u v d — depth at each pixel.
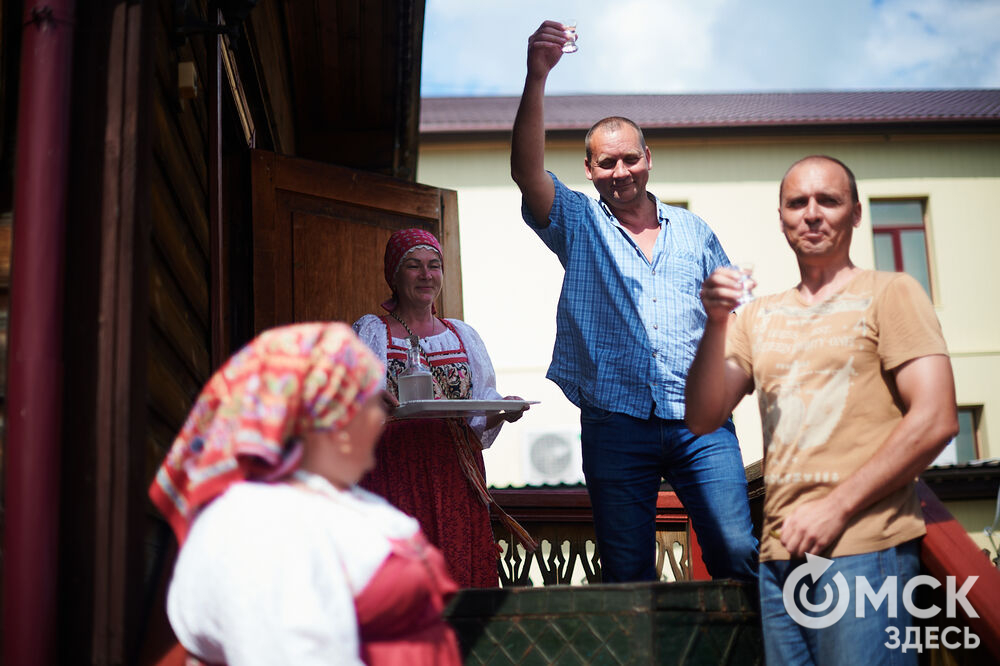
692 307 3.19
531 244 16.38
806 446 2.25
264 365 1.68
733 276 2.30
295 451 1.68
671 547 5.09
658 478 3.13
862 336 2.25
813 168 2.35
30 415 1.91
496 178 16.53
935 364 2.15
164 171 2.62
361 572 1.67
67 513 1.91
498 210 16.44
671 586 2.53
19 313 1.95
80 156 2.04
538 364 15.99
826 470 2.22
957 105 18.14
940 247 16.80
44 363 1.93
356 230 5.09
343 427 1.71
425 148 16.58
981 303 16.69
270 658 1.52
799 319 2.35
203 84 3.48
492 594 2.54
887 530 2.17
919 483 2.38
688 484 3.08
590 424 3.15
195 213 3.12
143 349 2.04
